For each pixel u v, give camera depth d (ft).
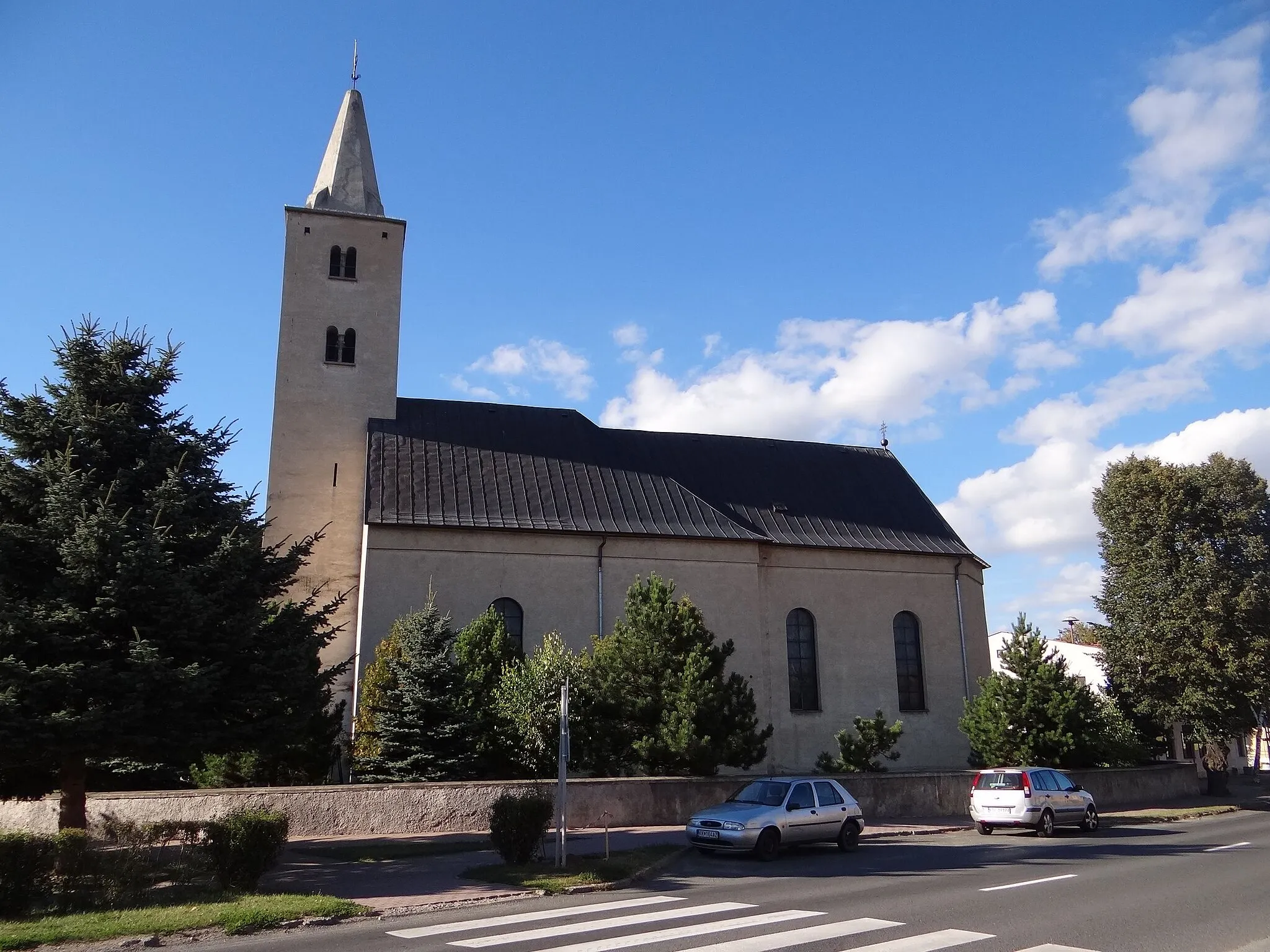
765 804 65.87
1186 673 124.67
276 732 57.88
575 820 77.51
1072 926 37.73
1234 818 99.04
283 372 116.37
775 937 35.65
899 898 45.39
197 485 59.77
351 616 109.09
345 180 126.00
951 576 129.29
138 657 49.90
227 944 36.50
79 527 51.11
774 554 120.88
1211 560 124.67
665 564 111.86
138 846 52.75
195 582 54.90
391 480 106.93
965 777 95.30
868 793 90.12
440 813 74.43
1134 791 112.16
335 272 121.90
